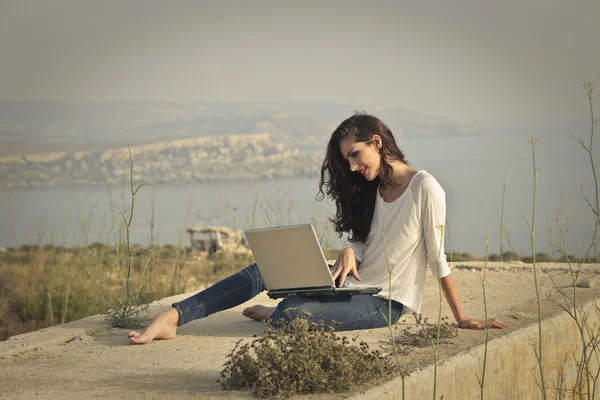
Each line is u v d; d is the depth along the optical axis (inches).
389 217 159.2
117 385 124.3
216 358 140.5
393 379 118.3
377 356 123.4
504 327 152.3
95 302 301.7
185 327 170.1
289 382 113.5
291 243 149.9
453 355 132.9
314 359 116.0
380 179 162.2
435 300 194.4
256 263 158.2
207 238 385.1
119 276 292.7
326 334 122.6
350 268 156.6
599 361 178.4
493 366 139.5
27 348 152.3
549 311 167.2
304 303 151.8
